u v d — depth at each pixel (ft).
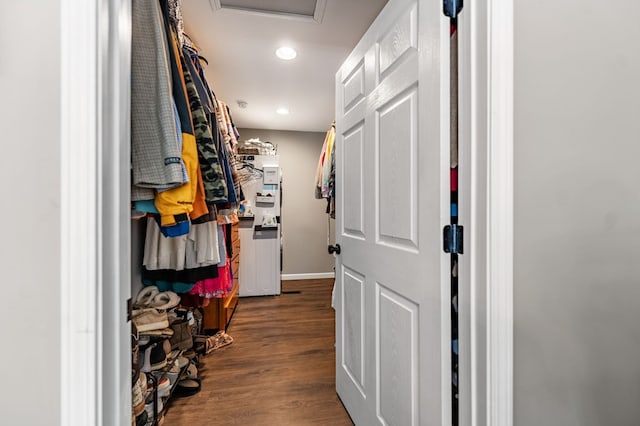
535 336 2.53
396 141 3.61
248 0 5.70
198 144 3.94
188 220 3.22
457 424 2.77
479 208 2.49
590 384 2.67
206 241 4.75
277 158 12.50
